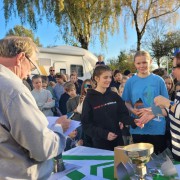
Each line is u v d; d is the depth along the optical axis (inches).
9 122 46.3
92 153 86.4
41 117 48.4
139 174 57.4
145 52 111.7
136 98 111.0
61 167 70.8
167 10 644.7
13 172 48.1
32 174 49.5
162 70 197.5
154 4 645.3
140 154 54.7
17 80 50.8
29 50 53.5
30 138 46.1
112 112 101.5
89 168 72.4
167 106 74.2
